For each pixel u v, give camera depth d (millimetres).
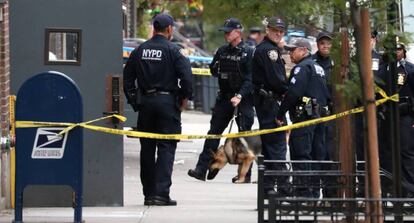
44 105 26141
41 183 26188
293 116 31984
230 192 38531
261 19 25844
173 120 31953
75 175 26266
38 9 31047
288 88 31578
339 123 26859
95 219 28875
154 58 31531
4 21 30609
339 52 24625
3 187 30938
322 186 26766
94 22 31031
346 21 24422
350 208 22359
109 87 31125
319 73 31828
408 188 31188
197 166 39031
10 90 31141
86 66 31078
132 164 50250
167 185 32625
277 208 21719
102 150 31531
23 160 26141
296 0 24016
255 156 40719
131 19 71750
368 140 22219
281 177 26812
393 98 24938
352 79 23484
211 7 26641
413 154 33812
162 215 30062
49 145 26172
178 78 31812
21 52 31078
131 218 29250
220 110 38812
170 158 32500
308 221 24953
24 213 29891
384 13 23125
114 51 31125
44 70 31078
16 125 26094
